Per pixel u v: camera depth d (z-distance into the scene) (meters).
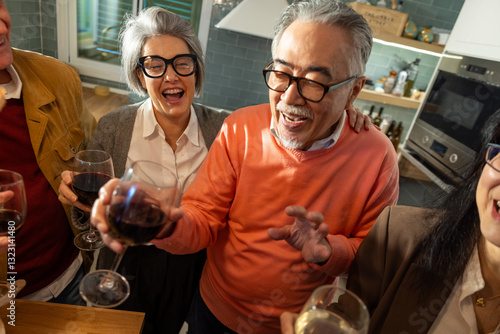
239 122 0.99
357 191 0.92
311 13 0.74
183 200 1.02
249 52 2.79
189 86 1.11
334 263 0.83
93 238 1.06
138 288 1.16
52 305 0.78
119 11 2.09
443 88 2.39
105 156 0.96
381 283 0.78
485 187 0.58
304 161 0.89
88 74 2.12
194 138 1.20
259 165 0.93
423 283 0.68
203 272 1.14
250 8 1.96
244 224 0.96
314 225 0.74
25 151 1.00
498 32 1.95
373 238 0.79
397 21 2.65
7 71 0.96
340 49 0.74
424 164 2.37
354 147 0.93
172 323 1.24
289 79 0.78
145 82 1.13
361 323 0.54
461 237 0.65
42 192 1.01
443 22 2.94
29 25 1.94
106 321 0.78
